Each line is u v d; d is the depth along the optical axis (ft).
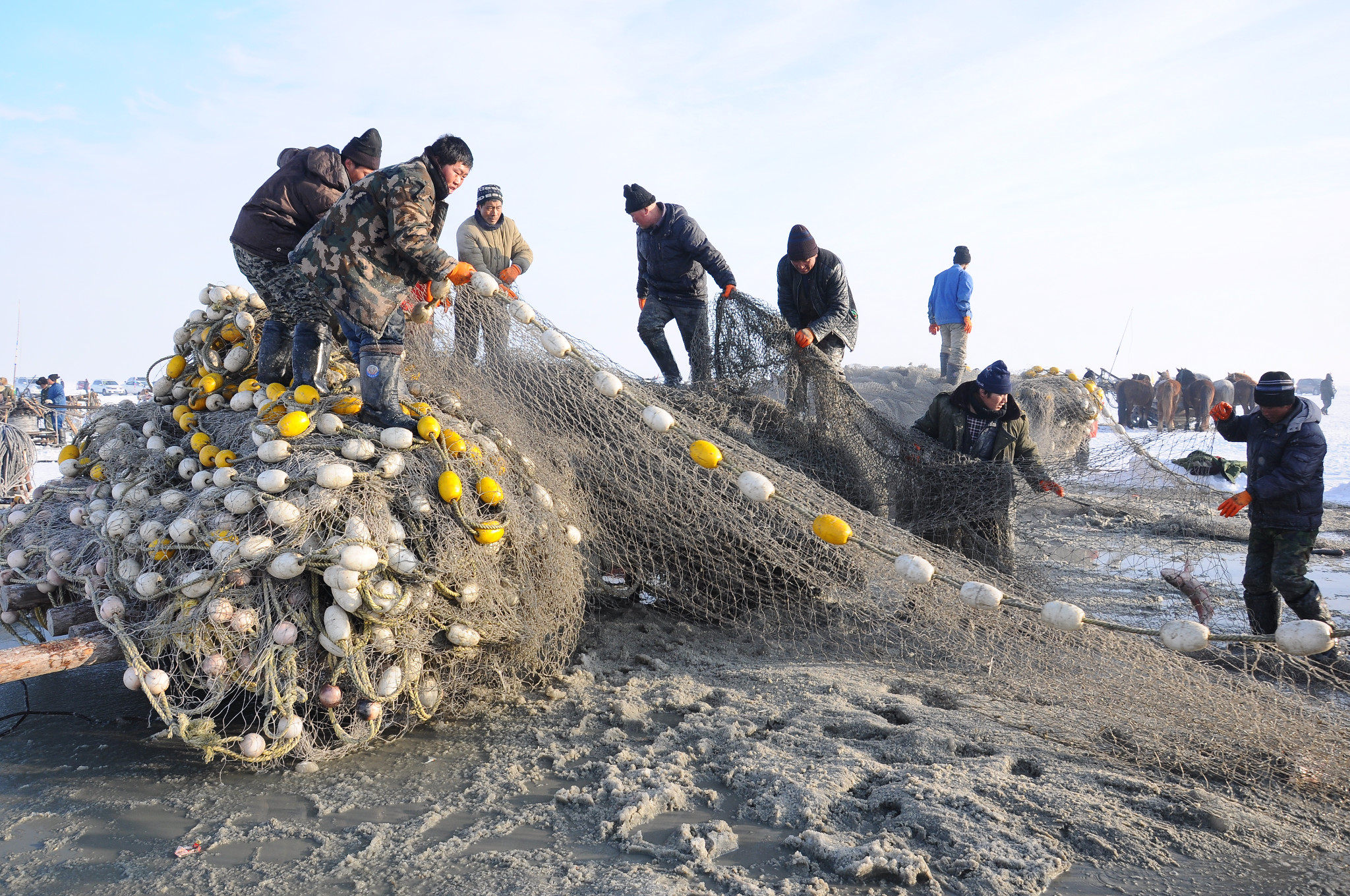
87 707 13.44
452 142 12.31
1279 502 15.30
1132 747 11.63
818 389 19.99
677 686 13.98
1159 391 42.83
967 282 38.47
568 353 13.85
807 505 14.38
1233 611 18.80
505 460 13.12
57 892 8.40
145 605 11.27
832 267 21.63
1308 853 8.94
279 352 14.26
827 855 8.73
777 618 16.93
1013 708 13.14
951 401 19.51
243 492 10.85
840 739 11.82
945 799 9.78
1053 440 26.35
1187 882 8.36
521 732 12.37
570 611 14.01
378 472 11.28
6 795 10.44
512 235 23.73
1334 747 10.72
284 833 9.52
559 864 8.82
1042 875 8.34
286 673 10.58
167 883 8.55
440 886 8.44
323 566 10.44
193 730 10.43
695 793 10.32
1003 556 18.56
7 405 51.26
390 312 12.33
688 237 21.86
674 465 14.96
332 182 13.57
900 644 15.97
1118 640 12.43
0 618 13.33
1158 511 23.27
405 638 11.05
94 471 13.64
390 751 11.76
